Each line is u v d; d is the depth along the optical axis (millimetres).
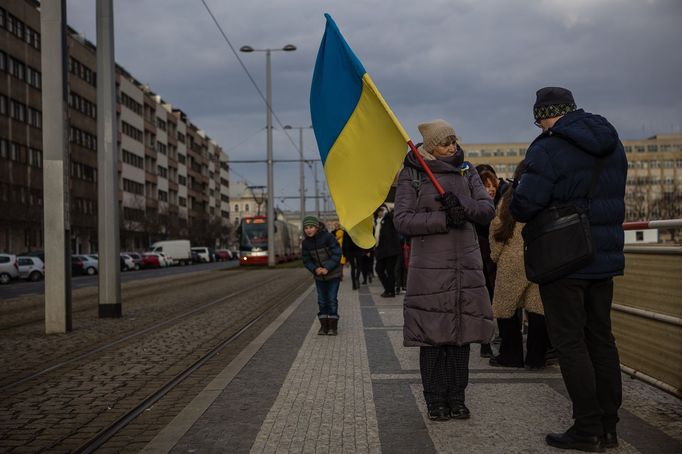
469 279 4906
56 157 10641
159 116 101188
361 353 7832
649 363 5449
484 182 7305
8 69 54031
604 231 4234
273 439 4449
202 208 128625
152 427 4930
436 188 4980
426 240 4973
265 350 8203
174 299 17844
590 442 4047
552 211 4238
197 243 109875
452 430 4578
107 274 13000
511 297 6492
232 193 173625
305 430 4641
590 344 4312
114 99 13109
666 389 5098
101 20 12969
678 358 4977
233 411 5223
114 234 13062
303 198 71750
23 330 11383
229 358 7871
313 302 15219
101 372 7156
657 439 4262
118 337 10008
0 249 53062
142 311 14336
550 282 4238
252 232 49531
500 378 6207
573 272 4160
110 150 13000
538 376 6270
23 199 55625
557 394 5539
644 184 103562
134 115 89312
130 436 4703
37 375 7082
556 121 4465
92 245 72438
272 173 43750
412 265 4996
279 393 5805
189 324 11508
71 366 7582
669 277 5105
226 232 121562
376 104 5559
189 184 119438
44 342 9703
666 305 5152
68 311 10805
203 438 4512
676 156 138625
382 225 15422
